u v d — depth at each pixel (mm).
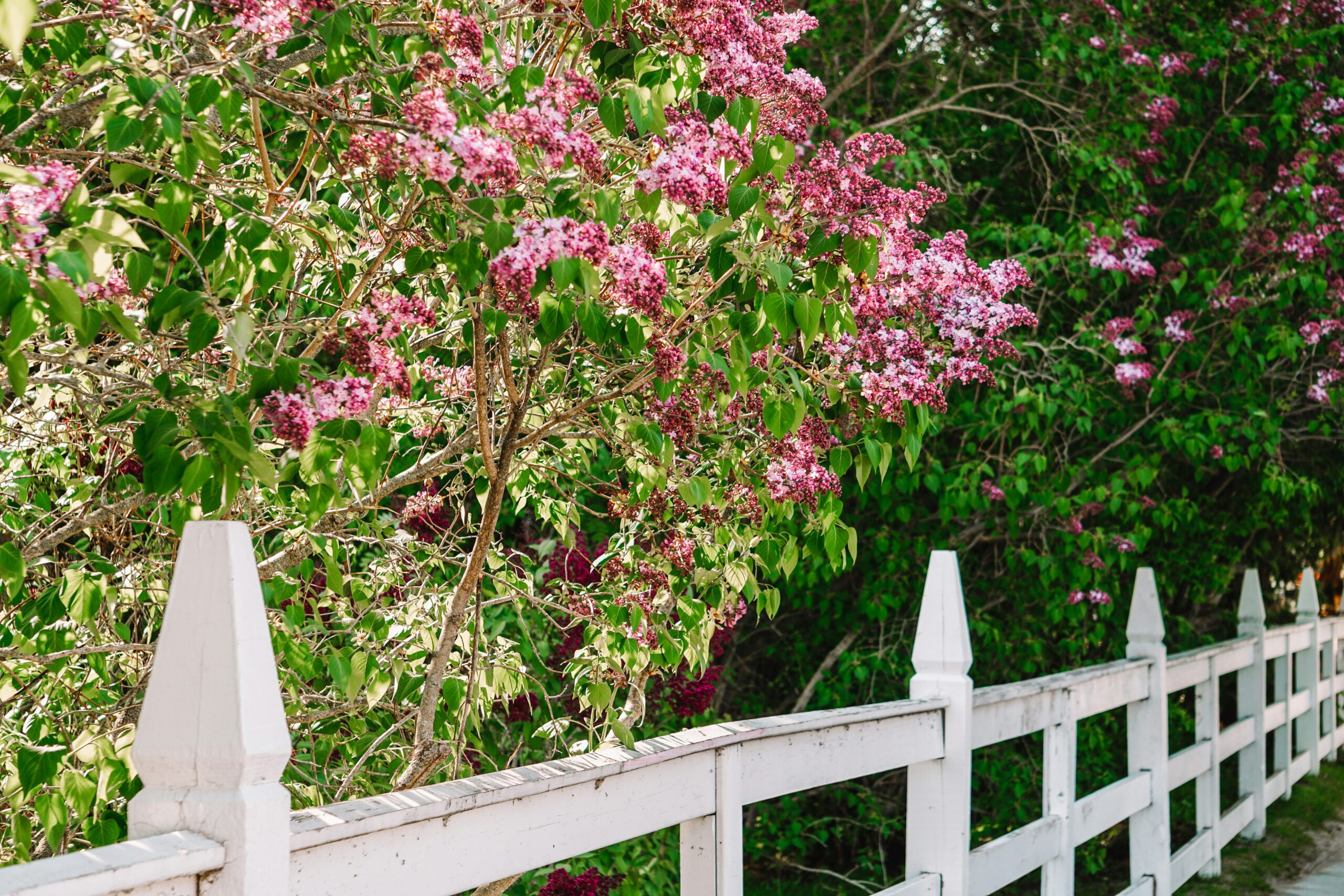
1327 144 6145
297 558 2592
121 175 1731
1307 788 7719
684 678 4383
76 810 2049
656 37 2152
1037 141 5820
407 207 2039
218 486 1653
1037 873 6582
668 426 2400
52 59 2113
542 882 4355
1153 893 4707
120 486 2635
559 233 1804
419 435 2889
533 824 1775
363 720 2902
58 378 2213
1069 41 5887
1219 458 5633
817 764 2611
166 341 2182
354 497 2607
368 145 1828
